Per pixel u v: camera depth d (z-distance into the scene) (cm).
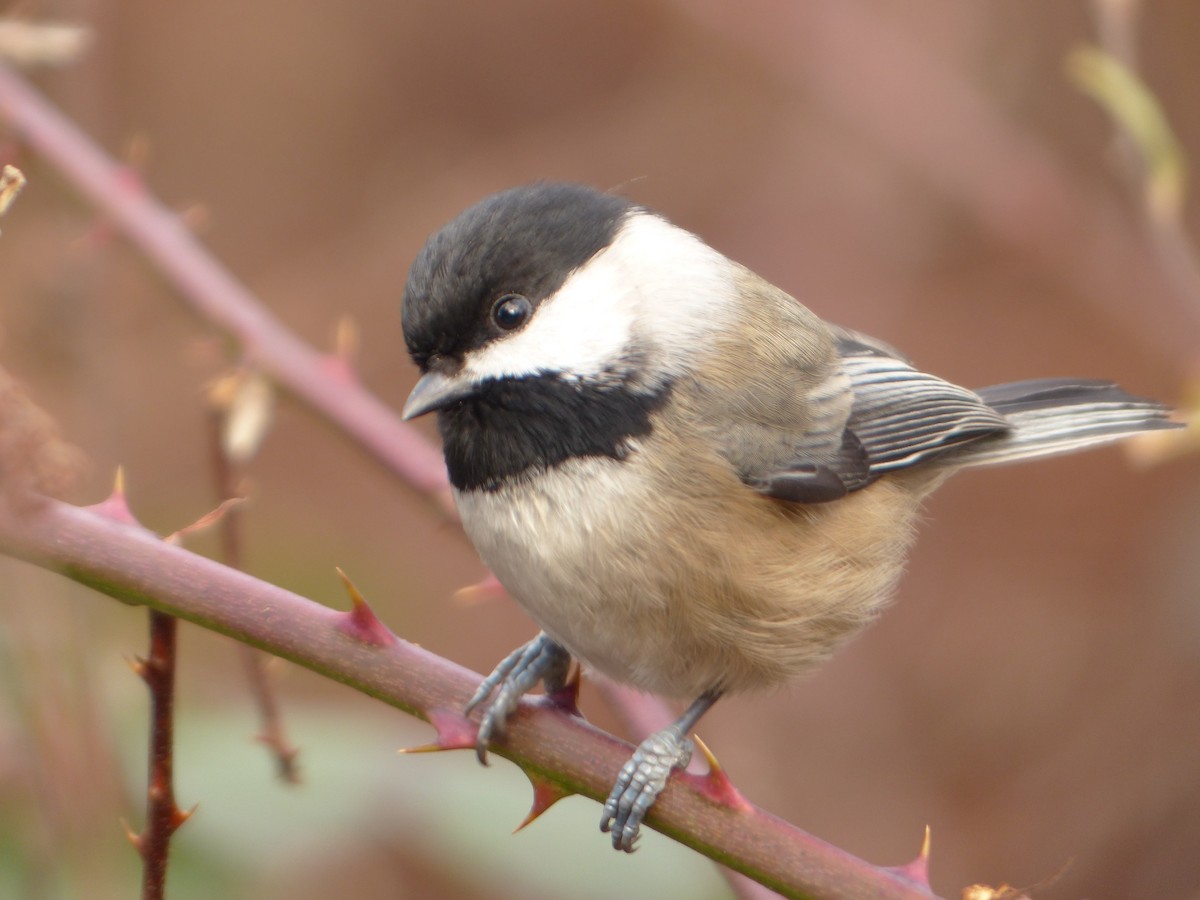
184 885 595
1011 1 1251
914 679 1190
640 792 489
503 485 595
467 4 1349
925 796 1144
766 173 1276
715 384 625
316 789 623
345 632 464
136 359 1196
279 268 1323
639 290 621
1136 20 1212
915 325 1226
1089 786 1139
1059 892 1113
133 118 1354
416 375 1284
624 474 589
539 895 696
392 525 1220
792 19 1222
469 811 633
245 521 1103
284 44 1365
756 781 1128
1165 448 658
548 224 610
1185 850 1109
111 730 543
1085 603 1203
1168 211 714
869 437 705
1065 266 1163
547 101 1344
